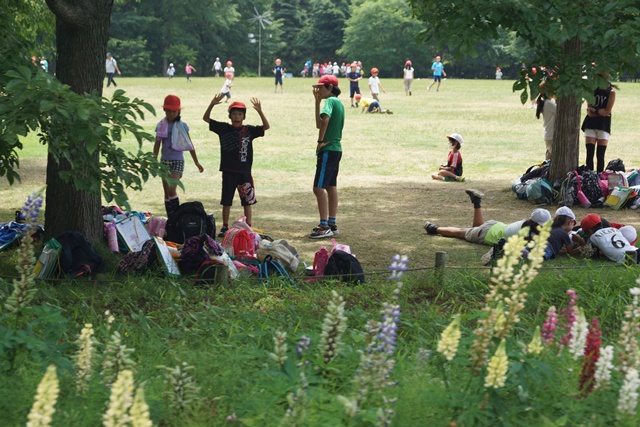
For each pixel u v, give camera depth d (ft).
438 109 119.14
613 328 24.08
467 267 29.89
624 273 29.04
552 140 49.88
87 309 24.53
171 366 17.40
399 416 13.16
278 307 25.54
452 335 13.06
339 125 38.58
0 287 25.43
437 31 34.30
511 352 14.47
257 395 14.66
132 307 25.58
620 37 32.65
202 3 335.67
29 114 23.71
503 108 121.08
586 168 48.39
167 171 27.37
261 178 56.75
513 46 331.36
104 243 33.40
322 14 393.91
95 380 14.71
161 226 36.09
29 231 16.87
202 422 13.39
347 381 15.03
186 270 29.81
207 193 50.55
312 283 29.12
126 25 324.80
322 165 38.47
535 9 32.48
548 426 12.91
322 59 399.44
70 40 31.96
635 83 217.15
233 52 371.35
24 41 32.17
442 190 53.06
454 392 14.12
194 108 117.29
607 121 50.72
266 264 30.73
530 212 45.83
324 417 13.12
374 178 57.82
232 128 38.06
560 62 33.24
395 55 361.71
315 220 43.19
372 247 37.06
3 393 13.98
